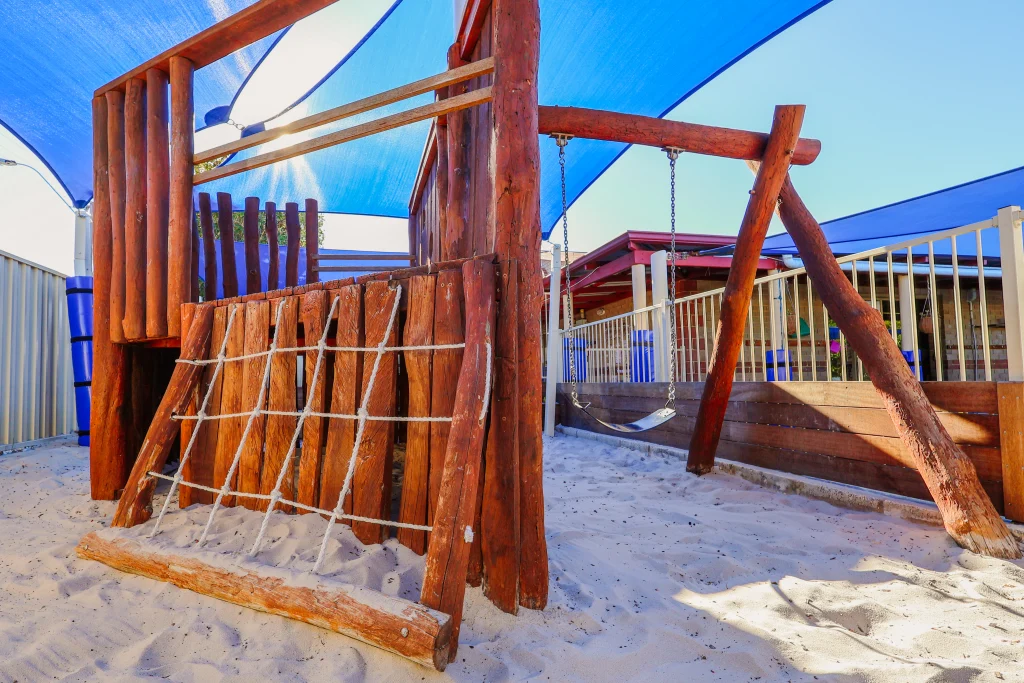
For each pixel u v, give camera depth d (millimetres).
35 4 3965
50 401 6551
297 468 3793
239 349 3236
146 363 4238
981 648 1747
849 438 3607
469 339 2166
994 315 10266
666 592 2309
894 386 3053
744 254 4051
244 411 3102
